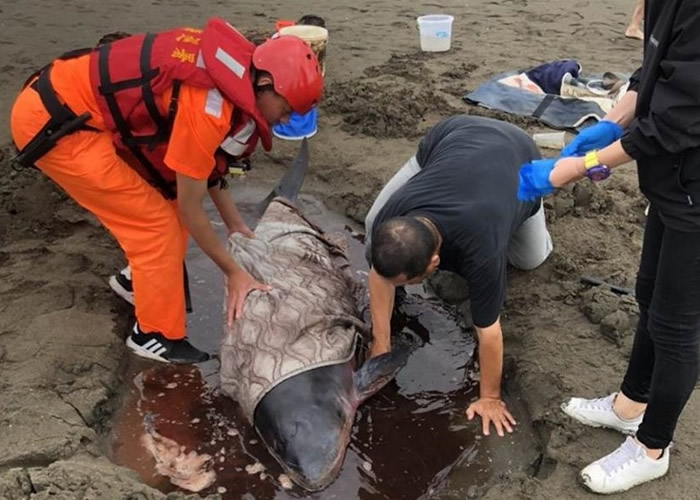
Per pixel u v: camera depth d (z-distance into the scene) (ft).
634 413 11.42
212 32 10.91
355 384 12.55
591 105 22.07
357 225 17.87
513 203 11.92
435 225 11.16
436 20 27.73
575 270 15.47
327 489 11.37
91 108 11.66
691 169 8.66
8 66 24.58
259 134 11.34
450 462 11.94
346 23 31.24
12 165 18.29
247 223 17.28
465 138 12.87
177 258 12.99
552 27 31.27
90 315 14.06
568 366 13.09
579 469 11.20
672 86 8.32
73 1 32.01
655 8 8.70
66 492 9.93
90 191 12.14
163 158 12.01
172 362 13.66
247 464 11.76
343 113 22.45
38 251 15.75
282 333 12.41
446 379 13.61
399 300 15.56
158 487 11.31
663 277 9.36
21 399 11.96
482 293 11.43
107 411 12.53
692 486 10.76
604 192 17.93
